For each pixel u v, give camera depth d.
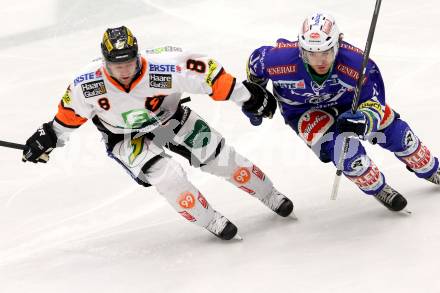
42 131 10.82
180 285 9.96
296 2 22.58
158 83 10.11
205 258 10.69
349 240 10.52
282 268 9.96
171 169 10.48
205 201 10.88
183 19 22.03
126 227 12.55
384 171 13.12
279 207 11.49
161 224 12.46
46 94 18.58
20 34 21.89
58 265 11.23
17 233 12.76
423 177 11.68
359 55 10.33
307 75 10.38
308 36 9.77
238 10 22.34
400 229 10.62
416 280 9.12
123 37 9.57
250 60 10.91
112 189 14.12
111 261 11.14
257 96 10.61
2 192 14.31
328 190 12.72
